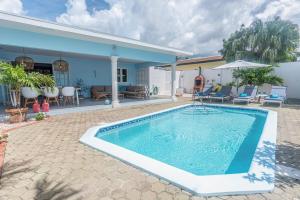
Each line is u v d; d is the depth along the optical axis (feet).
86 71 48.67
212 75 58.95
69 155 12.79
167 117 31.09
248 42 62.34
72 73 46.06
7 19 20.17
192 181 9.03
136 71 60.03
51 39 26.23
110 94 46.88
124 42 31.71
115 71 34.24
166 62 44.16
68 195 8.38
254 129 23.86
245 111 32.76
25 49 32.60
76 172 10.41
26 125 21.12
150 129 24.45
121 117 26.16
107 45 32.63
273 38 57.47
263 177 9.30
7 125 20.93
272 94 37.63
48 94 29.40
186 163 14.74
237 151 17.03
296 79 43.37
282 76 45.27
